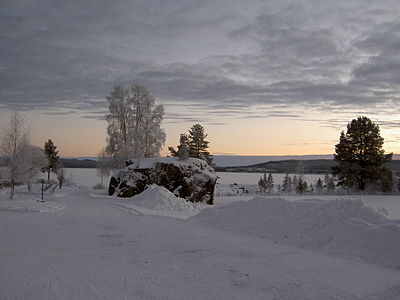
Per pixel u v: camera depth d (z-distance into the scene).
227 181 123.06
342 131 46.97
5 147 29.45
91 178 103.19
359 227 9.85
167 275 7.18
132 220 16.48
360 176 45.78
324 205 12.27
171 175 31.91
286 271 7.51
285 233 11.70
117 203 24.95
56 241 10.85
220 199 37.00
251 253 9.34
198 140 62.56
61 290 6.17
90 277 6.99
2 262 8.14
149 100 42.72
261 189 70.56
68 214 18.62
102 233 12.52
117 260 8.45
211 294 6.03
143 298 5.81
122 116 41.50
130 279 6.88
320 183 69.75
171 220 16.69
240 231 13.11
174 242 10.88
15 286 6.38
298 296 5.93
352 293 6.08
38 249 9.62
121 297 5.84
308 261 8.46
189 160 33.44
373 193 42.62
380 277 7.11
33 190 42.44
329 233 10.51
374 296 5.96
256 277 7.05
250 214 14.11
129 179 32.00
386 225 9.36
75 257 8.74
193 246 10.24
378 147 44.94
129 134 41.44
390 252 8.45
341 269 7.69
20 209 19.33
